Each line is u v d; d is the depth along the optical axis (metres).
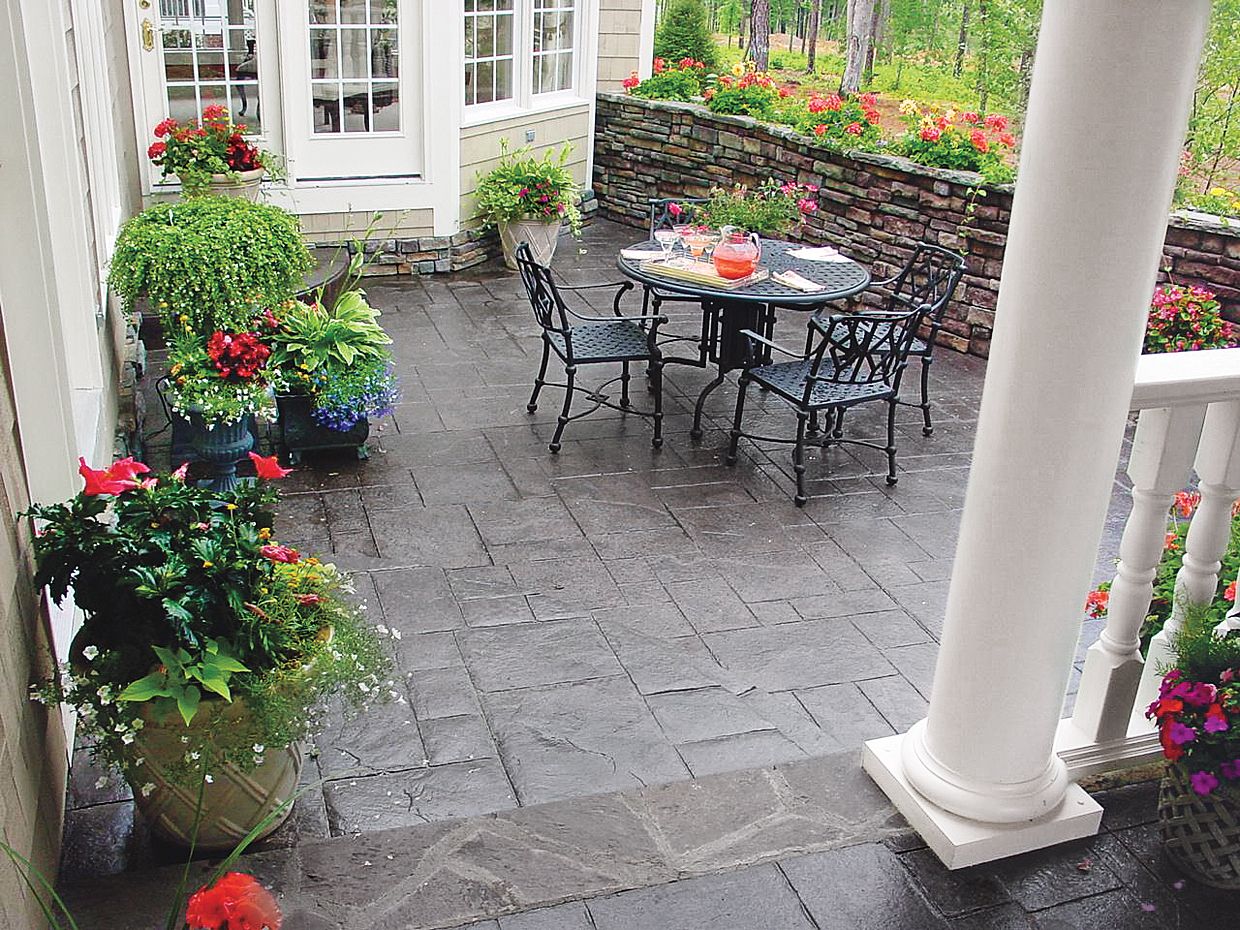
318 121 7.40
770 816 2.57
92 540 2.26
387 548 4.20
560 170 7.99
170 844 2.50
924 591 4.06
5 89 2.64
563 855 2.45
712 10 10.67
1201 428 2.36
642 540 4.35
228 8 6.93
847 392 4.78
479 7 7.76
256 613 2.31
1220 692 2.29
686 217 6.91
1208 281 5.75
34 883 2.12
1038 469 2.13
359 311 4.95
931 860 2.45
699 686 3.38
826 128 7.42
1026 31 7.58
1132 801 2.61
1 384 2.24
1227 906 2.35
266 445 5.01
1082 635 3.69
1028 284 2.05
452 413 5.51
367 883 2.36
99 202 4.99
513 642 3.57
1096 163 1.92
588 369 6.17
